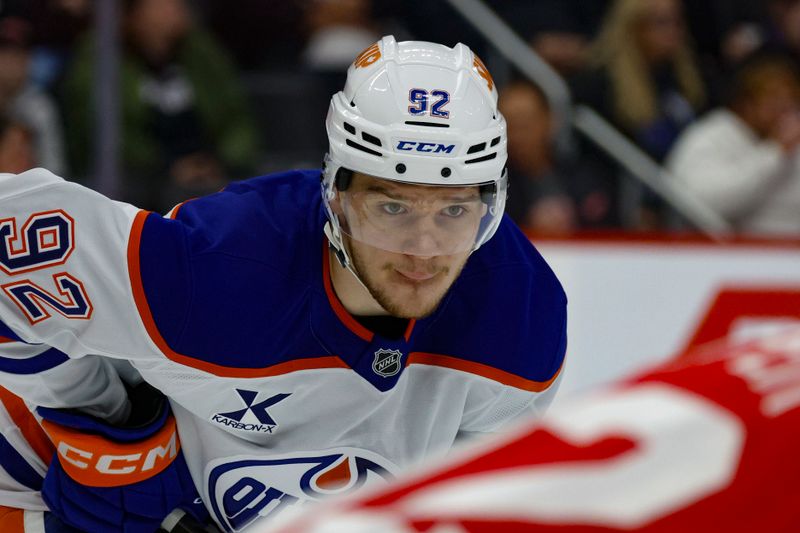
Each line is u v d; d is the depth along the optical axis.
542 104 14.61
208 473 6.90
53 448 7.17
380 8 15.62
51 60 13.70
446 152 5.65
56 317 6.13
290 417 6.55
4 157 13.52
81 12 13.70
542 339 6.64
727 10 15.73
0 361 6.40
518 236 6.79
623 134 14.70
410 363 6.55
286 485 6.84
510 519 2.06
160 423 6.69
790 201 14.08
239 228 6.19
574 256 12.50
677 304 12.42
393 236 5.77
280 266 6.16
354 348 6.29
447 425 6.80
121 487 6.79
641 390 2.25
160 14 13.62
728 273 12.33
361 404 6.51
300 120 14.79
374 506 2.14
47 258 6.03
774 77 13.92
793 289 12.23
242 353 6.15
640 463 2.10
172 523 7.02
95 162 13.59
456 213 5.84
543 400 6.90
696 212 14.41
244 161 14.34
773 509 2.02
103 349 6.20
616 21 14.75
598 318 12.53
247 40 15.16
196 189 13.94
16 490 7.15
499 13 15.53
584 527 2.03
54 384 6.47
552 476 2.11
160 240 6.02
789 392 2.18
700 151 14.36
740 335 12.34
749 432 2.12
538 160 14.51
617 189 14.61
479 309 6.47
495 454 2.19
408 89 5.77
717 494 2.04
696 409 2.17
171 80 13.89
